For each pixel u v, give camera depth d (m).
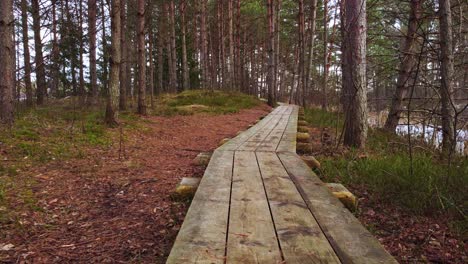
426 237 3.45
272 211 2.93
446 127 6.75
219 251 2.12
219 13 32.28
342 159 6.06
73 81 26.44
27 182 5.16
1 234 3.47
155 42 36.91
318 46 38.31
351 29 7.29
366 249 2.16
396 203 4.27
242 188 3.70
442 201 4.04
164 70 41.19
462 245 3.29
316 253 2.10
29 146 6.90
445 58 6.73
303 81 23.36
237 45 33.72
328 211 2.94
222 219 2.73
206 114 16.59
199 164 6.38
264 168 4.74
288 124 10.83
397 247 3.26
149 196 4.68
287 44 42.81
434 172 4.91
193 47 38.59
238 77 35.41
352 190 4.80
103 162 6.62
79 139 8.15
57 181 5.32
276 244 2.23
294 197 3.37
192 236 2.37
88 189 5.00
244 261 1.98
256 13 33.91
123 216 3.99
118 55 10.62
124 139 9.04
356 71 7.29
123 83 15.37
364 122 7.43
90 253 3.08
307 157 5.77
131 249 3.14
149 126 11.50
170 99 21.89
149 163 6.74
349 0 7.30
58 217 3.97
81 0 21.08
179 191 4.38
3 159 6.07
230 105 20.78
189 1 30.09
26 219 3.86
